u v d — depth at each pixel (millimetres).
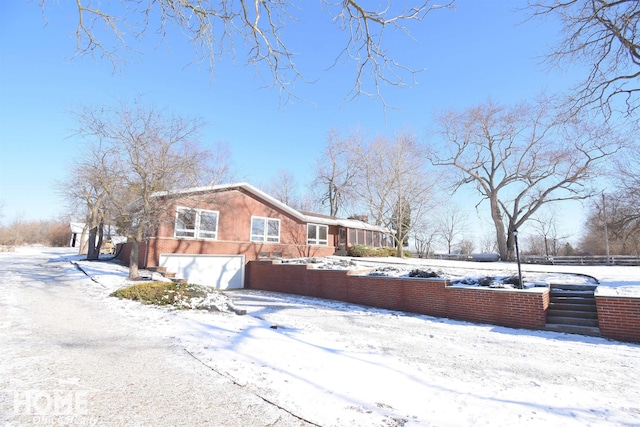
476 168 30875
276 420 3289
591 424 3613
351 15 4254
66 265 20094
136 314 7914
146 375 4293
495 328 9164
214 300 9906
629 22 8570
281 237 22938
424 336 8172
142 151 13297
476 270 16562
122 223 14031
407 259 25547
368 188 34812
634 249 32031
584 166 24719
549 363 6016
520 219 28453
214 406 3531
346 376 4746
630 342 7605
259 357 5297
